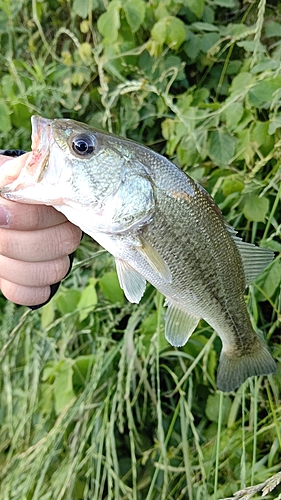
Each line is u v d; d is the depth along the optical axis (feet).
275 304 1.43
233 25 1.74
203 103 1.58
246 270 1.03
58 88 1.85
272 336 1.49
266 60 1.53
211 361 1.45
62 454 1.63
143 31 1.79
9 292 0.97
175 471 1.43
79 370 1.61
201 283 0.98
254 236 1.47
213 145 1.52
